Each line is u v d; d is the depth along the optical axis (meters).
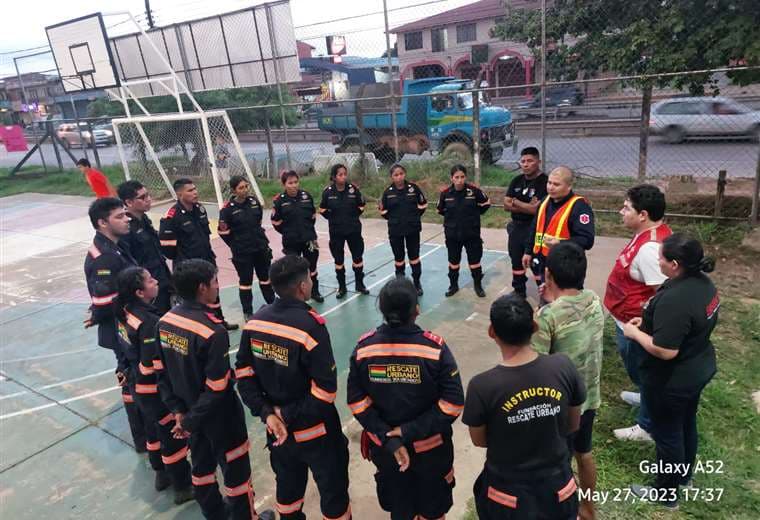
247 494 3.04
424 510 2.67
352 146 15.20
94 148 15.62
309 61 23.14
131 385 3.57
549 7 9.41
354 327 5.70
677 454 2.95
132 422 3.96
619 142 14.55
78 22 11.78
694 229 7.41
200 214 5.48
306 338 2.59
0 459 4.07
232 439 2.93
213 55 12.77
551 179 4.21
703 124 12.93
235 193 5.69
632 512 3.08
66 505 3.53
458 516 3.16
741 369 4.35
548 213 4.36
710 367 2.81
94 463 3.95
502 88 9.02
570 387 2.23
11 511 3.51
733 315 5.24
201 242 5.40
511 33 9.77
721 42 7.10
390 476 2.59
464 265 7.25
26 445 4.22
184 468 3.42
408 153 14.52
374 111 14.46
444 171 11.71
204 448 2.97
